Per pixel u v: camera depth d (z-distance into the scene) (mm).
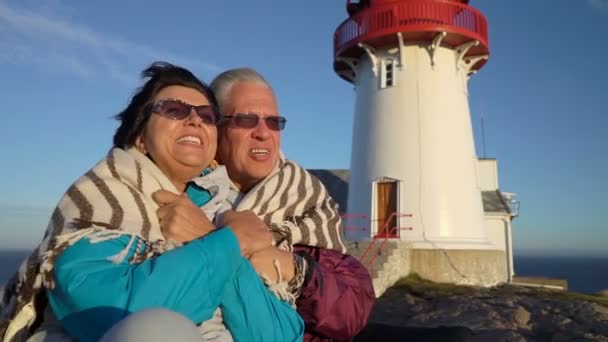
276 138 2871
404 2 13109
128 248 1689
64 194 1885
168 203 1981
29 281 1718
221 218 2141
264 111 2795
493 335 7445
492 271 13227
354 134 15156
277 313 1969
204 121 2211
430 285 11695
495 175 18922
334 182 19406
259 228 2086
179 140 2150
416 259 12617
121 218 1816
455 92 14086
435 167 13258
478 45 13938
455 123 13828
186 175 2238
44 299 1769
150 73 2283
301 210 2846
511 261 17031
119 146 2275
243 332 1864
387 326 2787
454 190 13305
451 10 13141
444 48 14125
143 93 2225
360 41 13953
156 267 1529
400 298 10562
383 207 13695
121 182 1943
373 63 14391
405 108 13734
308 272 2365
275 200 2750
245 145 2766
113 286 1480
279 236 2633
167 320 1146
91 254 1617
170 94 2176
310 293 2361
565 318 8570
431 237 12844
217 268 1642
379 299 10523
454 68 14250
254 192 2721
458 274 12633
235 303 1854
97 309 1453
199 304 1596
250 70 2941
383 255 11688
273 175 2855
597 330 7914
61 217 1788
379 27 13469
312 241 2727
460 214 13258
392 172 13492
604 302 10594
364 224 13852
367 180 14000
